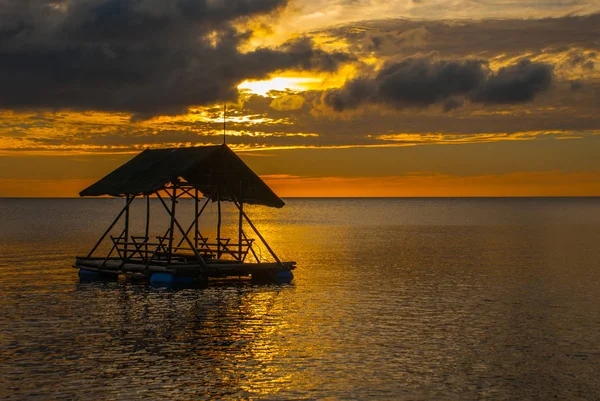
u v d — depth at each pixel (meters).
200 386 19.56
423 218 177.38
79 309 31.02
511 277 44.91
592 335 26.45
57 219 153.00
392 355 23.16
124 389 19.23
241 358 22.61
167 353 23.19
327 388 19.52
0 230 101.75
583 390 19.55
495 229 115.19
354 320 29.11
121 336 25.62
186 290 36.81
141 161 42.97
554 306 33.06
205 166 40.66
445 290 38.31
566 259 58.44
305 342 24.95
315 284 40.28
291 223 146.00
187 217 189.00
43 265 49.97
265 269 41.16
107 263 41.94
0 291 36.22
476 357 23.00
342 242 81.75
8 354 22.83
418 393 19.17
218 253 43.22
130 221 147.88
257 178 41.66
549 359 22.78
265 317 29.56
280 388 19.48
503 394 19.19
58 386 19.42
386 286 39.81
